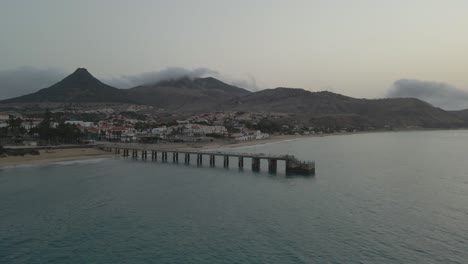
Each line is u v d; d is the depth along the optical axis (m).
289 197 67.69
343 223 52.25
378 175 92.06
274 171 100.38
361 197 67.44
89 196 68.50
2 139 167.38
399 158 132.62
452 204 62.44
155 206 61.69
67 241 45.84
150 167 110.12
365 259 40.47
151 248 43.72
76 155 134.50
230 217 55.34
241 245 44.47
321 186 77.94
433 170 101.31
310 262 39.72
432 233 48.22
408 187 76.44
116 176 91.69
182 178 89.19
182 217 55.47
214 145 191.75
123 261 40.22
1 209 59.16
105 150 155.12
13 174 92.25
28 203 62.97
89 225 51.78
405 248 43.41
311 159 128.75
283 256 41.28
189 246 44.28
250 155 106.31
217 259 40.62
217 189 75.38
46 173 94.69
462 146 194.62
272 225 51.53
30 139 174.38
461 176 90.88
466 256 41.25
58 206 61.31
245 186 78.50
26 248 43.53
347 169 103.12
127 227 51.00
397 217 55.00
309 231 49.03
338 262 39.75
